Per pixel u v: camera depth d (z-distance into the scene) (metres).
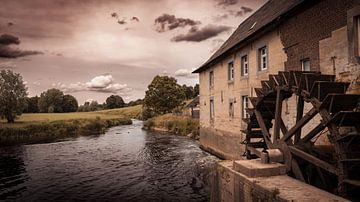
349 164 5.12
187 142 22.47
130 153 17.98
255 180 5.69
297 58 8.70
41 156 17.42
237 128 13.23
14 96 32.03
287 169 6.72
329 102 5.45
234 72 13.73
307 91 6.16
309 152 6.70
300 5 7.97
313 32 7.94
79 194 9.86
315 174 7.01
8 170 13.73
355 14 6.42
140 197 9.43
